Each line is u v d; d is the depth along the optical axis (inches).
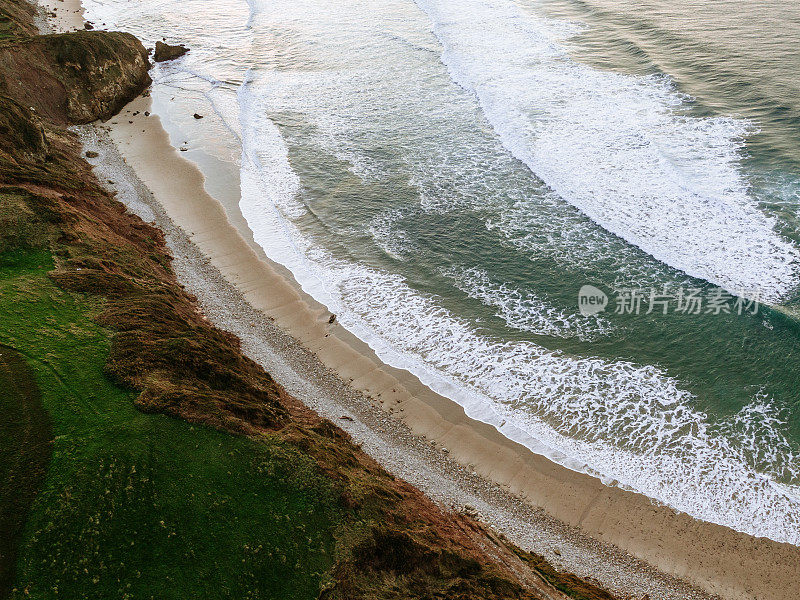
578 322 1078.4
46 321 879.7
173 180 1489.9
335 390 976.3
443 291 1169.4
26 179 1205.7
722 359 984.3
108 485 674.2
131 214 1337.4
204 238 1302.9
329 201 1429.6
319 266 1238.9
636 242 1203.9
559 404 950.4
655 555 763.4
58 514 641.0
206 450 729.6
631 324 1059.3
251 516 680.4
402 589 644.7
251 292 1167.6
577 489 837.8
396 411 947.3
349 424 916.0
